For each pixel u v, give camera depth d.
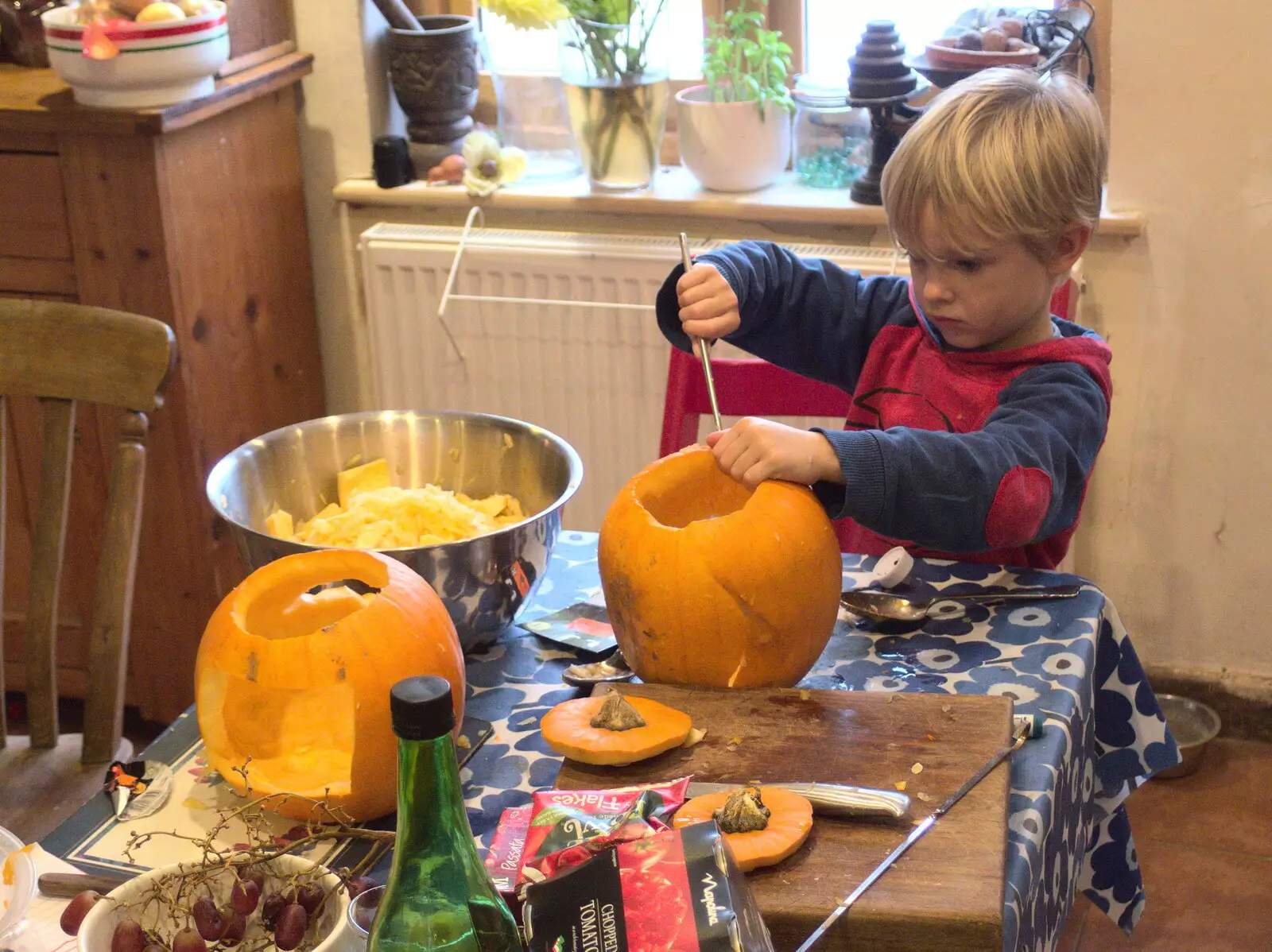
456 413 1.17
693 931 0.57
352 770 0.76
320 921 0.63
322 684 0.76
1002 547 0.96
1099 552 2.02
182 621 2.00
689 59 2.18
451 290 2.09
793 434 0.90
